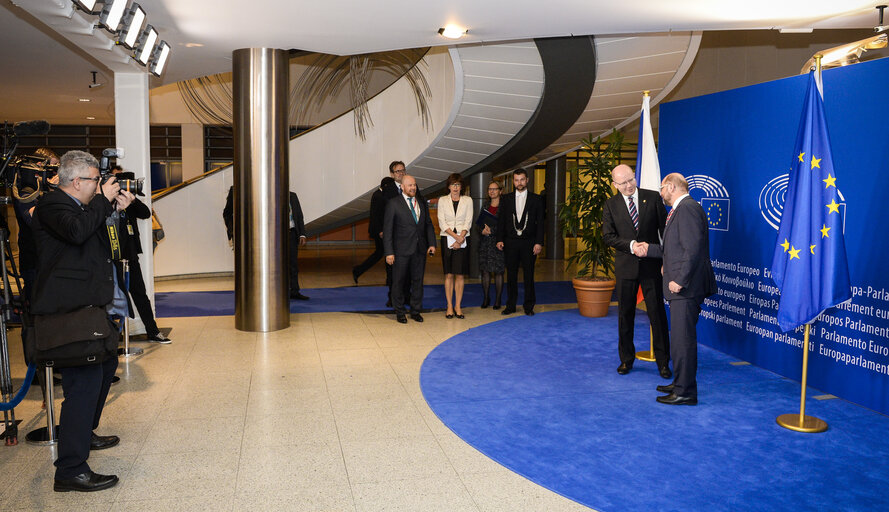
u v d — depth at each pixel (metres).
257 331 6.67
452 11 4.98
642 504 3.03
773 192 5.11
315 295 9.05
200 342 6.20
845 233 4.48
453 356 5.73
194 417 4.17
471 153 9.38
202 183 10.98
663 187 4.44
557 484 3.24
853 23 5.61
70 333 3.02
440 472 3.37
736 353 5.70
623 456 3.58
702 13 5.16
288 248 6.78
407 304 8.28
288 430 3.96
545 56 7.21
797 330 4.96
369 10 4.95
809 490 3.18
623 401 4.53
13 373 5.14
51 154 4.72
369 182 10.02
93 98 9.98
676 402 4.46
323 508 2.98
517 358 5.68
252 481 3.26
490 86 7.77
